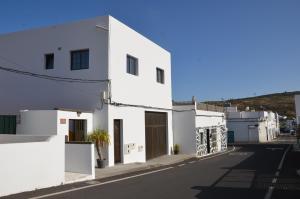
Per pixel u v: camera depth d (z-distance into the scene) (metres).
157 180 13.64
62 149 12.52
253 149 36.62
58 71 19.81
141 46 22.94
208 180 13.57
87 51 19.45
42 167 11.67
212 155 29.06
